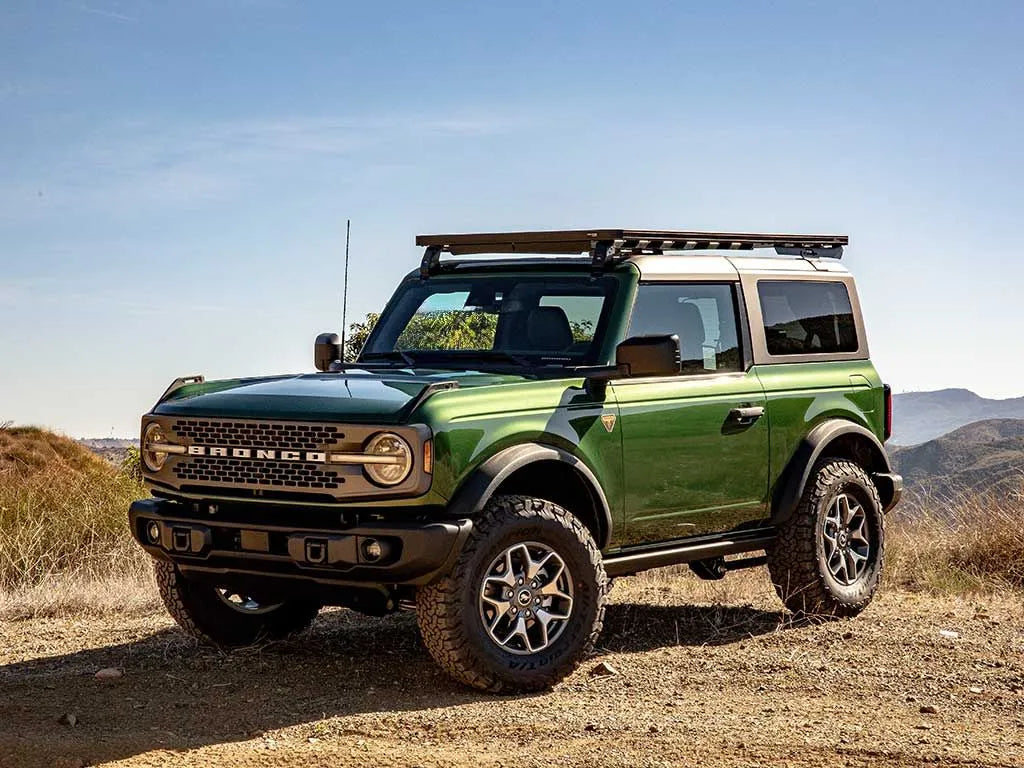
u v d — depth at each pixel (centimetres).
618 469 691
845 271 886
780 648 738
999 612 865
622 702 611
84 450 2161
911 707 605
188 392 689
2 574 1075
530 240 758
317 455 609
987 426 10244
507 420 636
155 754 514
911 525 1120
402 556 589
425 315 775
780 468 795
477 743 535
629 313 712
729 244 803
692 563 827
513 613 630
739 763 507
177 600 703
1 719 573
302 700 611
